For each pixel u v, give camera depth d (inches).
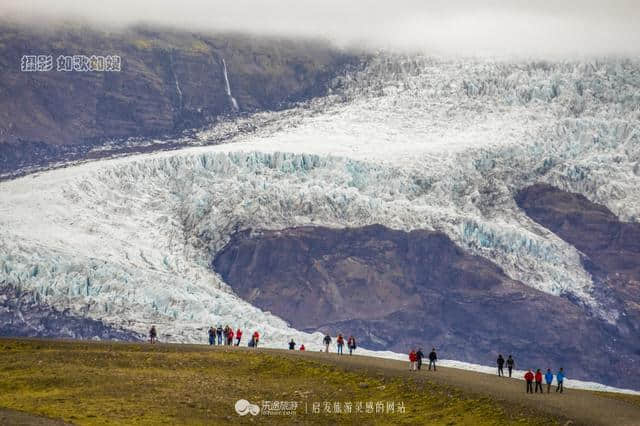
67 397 5821.9
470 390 5920.3
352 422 5644.7
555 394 6067.9
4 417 5310.0
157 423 5438.0
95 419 5408.5
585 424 5226.4
